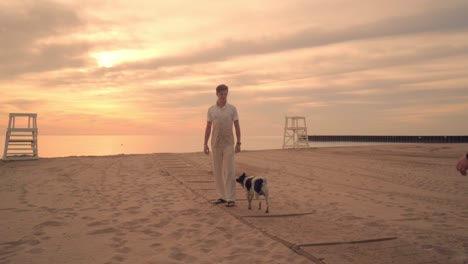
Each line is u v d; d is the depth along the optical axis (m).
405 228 5.32
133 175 11.06
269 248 4.36
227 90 6.75
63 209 6.42
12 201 7.07
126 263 3.90
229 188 6.82
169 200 7.35
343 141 76.06
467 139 54.25
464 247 4.41
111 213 6.18
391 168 13.24
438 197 7.90
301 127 25.73
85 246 4.46
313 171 12.54
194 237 4.86
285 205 7.00
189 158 17.14
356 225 5.48
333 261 3.86
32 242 4.57
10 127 15.40
